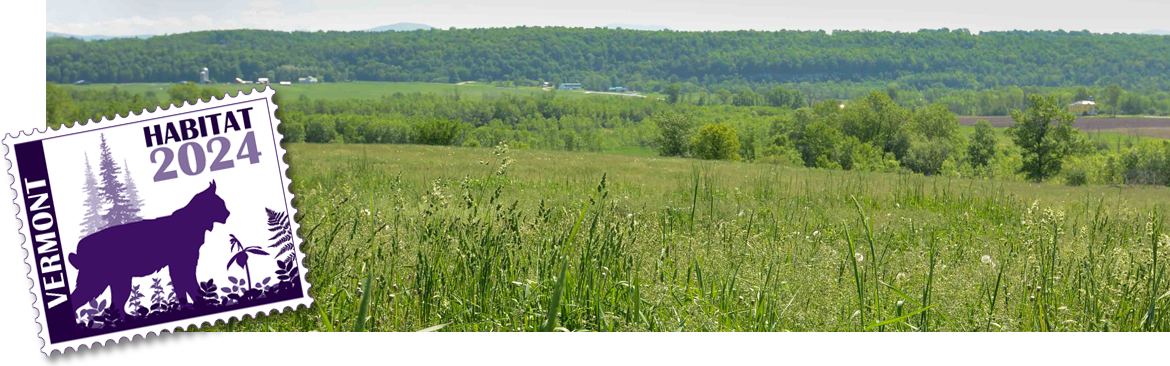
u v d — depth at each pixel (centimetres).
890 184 1639
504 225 395
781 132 10525
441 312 349
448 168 1692
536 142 13675
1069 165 6875
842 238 622
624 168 2555
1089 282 395
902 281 416
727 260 443
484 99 17050
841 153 8194
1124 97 16100
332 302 345
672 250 446
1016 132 7206
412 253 384
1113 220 659
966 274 420
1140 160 6431
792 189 1355
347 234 404
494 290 361
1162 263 355
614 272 369
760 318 347
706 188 1127
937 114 8894
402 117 11681
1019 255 476
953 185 1759
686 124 8762
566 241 382
